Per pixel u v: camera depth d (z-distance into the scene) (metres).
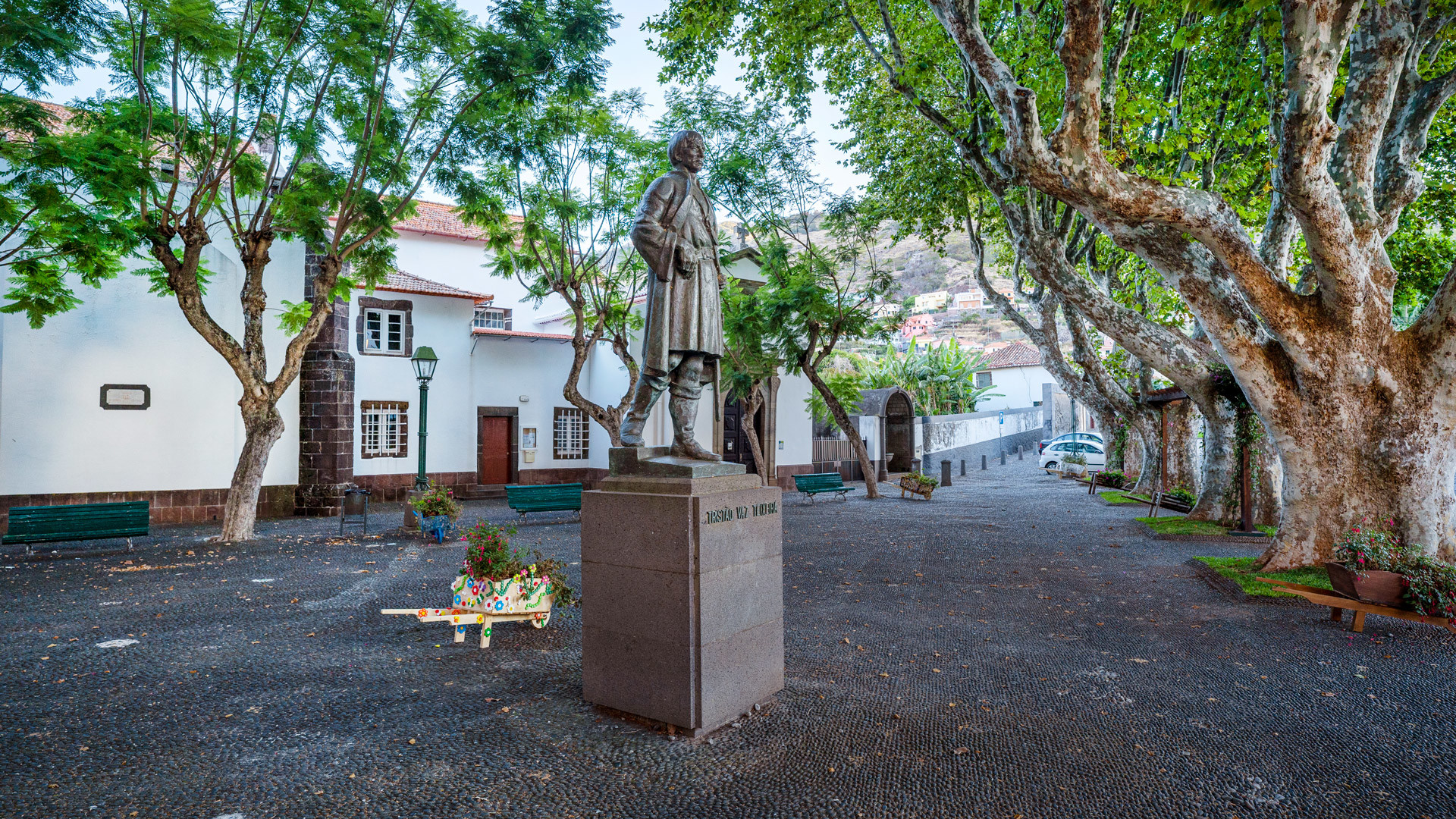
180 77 11.83
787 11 12.66
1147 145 12.02
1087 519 16.41
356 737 4.51
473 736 4.52
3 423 14.38
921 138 15.06
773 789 3.88
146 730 4.63
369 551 12.05
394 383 20.67
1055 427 44.38
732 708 4.77
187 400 16.22
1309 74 7.52
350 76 12.49
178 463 16.09
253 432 13.26
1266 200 13.48
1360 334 8.80
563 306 28.47
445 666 5.95
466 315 22.03
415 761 4.18
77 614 7.71
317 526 15.63
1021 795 3.84
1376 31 8.57
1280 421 9.42
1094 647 6.58
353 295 20.05
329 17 11.95
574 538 13.58
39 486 14.69
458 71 13.21
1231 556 11.33
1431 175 13.51
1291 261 16.84
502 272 19.22
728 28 13.09
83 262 11.55
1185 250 9.50
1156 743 4.49
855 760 4.23
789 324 20.55
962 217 16.22
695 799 3.76
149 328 15.84
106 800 3.72
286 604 8.21
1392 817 3.62
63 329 14.97
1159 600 8.48
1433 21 9.34
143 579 9.70
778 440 25.80
